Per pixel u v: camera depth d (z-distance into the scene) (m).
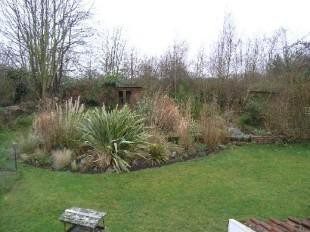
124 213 5.44
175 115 9.78
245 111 12.12
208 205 5.71
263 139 10.12
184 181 6.88
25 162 8.29
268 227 4.75
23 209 5.63
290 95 10.42
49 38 16.78
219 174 7.31
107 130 7.98
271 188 6.50
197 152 8.77
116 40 23.73
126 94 15.09
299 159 8.52
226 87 12.74
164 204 5.78
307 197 6.06
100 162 7.64
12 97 16.55
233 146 9.65
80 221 3.83
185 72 14.23
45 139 8.74
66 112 9.27
